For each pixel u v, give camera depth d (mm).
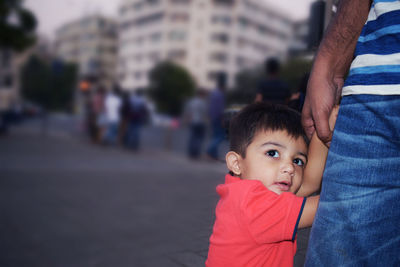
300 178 1069
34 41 16156
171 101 47594
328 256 845
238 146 1124
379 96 817
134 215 4207
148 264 2752
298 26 62188
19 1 14828
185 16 58188
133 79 66250
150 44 62188
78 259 3016
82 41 79688
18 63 58688
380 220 790
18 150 9852
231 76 56938
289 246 1043
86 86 15070
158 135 18344
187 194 4871
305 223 962
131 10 65938
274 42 64812
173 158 9273
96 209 4484
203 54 56875
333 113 974
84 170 7250
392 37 856
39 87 54656
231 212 1031
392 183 783
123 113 10742
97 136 12336
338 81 984
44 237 3533
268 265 1008
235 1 56844
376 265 791
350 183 827
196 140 9281
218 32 56375
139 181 6207
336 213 841
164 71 47906
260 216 976
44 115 16156
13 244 3346
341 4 961
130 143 10812
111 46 78625
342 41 952
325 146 1019
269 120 1076
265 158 1055
